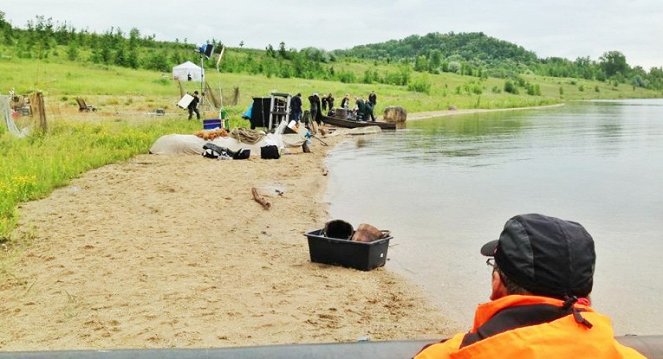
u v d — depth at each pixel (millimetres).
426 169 18828
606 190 15422
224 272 8133
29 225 10258
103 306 6832
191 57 84500
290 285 7711
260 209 12273
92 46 88188
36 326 6293
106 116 30750
